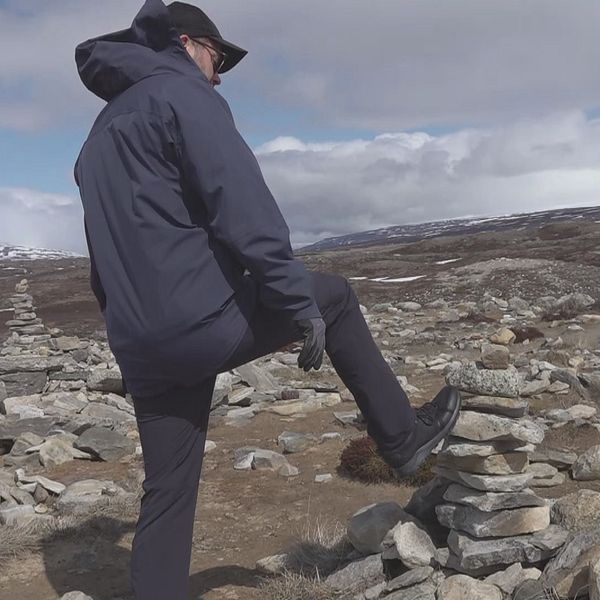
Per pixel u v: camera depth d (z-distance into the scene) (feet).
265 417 32.37
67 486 21.26
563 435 25.34
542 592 11.73
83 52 10.41
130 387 10.53
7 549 15.92
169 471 10.64
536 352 53.16
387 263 204.64
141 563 10.53
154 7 9.93
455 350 61.72
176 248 9.59
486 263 137.39
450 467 13.26
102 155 10.02
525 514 12.67
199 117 9.40
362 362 11.39
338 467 22.94
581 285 112.37
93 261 10.56
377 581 13.43
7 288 233.96
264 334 10.25
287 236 9.53
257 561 15.70
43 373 39.55
